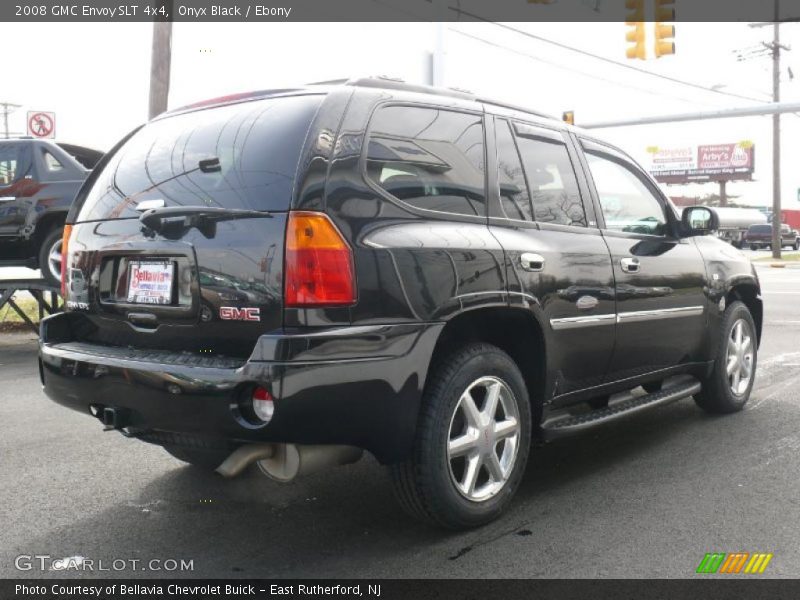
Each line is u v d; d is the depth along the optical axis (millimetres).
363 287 2959
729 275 5316
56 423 5398
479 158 3645
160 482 4168
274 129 3145
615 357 4238
